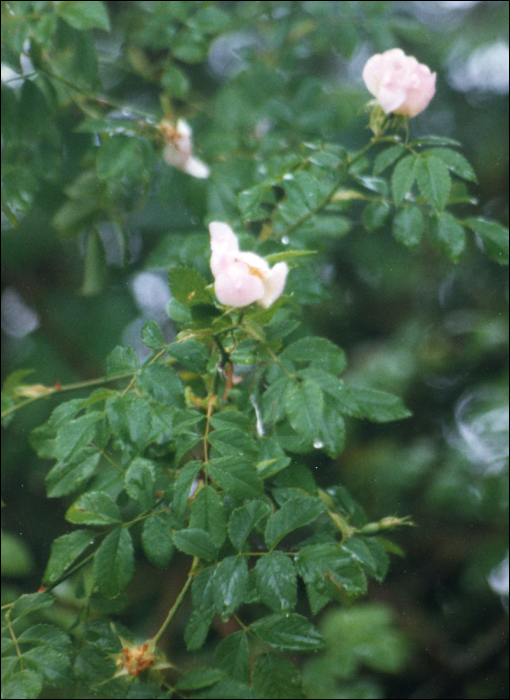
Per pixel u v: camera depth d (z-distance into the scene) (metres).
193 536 0.85
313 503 0.86
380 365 1.17
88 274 1.07
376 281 1.21
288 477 0.90
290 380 0.90
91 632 0.88
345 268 1.19
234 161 1.05
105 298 1.12
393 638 1.05
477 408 1.16
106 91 1.12
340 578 0.85
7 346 1.13
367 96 1.14
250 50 1.10
